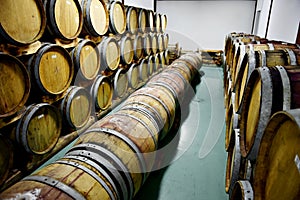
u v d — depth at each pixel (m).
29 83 3.09
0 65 2.72
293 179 1.13
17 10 2.89
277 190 1.34
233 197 2.29
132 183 2.27
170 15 13.95
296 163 1.10
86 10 4.48
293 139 1.19
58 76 3.79
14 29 2.87
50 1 3.50
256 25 12.16
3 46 2.79
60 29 3.76
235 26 13.16
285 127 1.31
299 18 5.65
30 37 3.13
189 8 13.48
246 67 3.22
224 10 13.02
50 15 3.53
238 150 2.64
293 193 1.11
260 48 3.82
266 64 2.69
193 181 3.32
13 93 2.93
